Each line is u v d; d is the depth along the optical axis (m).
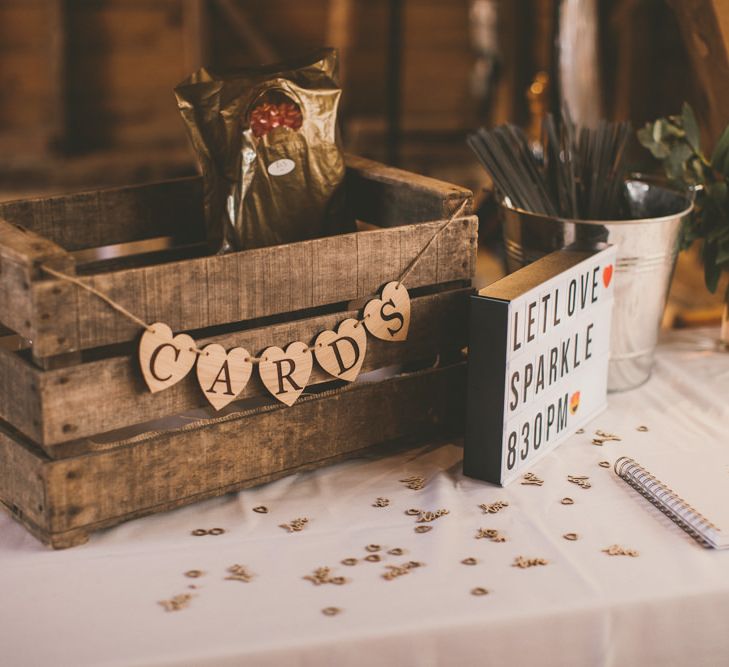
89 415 1.04
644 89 3.49
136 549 1.06
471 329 1.16
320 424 1.21
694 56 1.66
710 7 1.54
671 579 1.00
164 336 1.06
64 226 1.33
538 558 1.04
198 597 0.97
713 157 1.49
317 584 0.99
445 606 0.96
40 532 1.06
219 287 1.10
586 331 1.30
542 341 1.21
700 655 1.00
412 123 5.07
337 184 1.35
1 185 4.72
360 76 5.04
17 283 1.01
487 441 1.18
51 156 4.77
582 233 1.34
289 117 1.29
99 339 1.03
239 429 1.15
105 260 1.39
